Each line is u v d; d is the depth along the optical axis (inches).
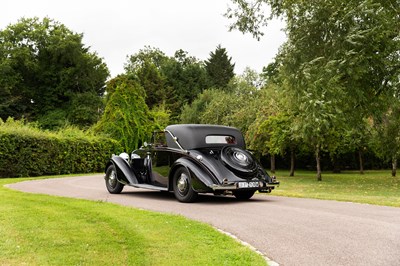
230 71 2460.6
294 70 631.8
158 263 163.8
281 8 680.4
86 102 1720.0
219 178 340.5
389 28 579.8
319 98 566.6
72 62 1743.4
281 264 169.6
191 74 2262.6
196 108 1834.4
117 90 1225.4
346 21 579.2
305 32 629.3
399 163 1721.2
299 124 633.6
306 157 1649.9
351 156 1633.9
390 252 184.5
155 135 409.1
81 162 965.2
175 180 370.3
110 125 1192.8
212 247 191.0
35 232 217.0
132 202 363.6
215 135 388.8
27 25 1750.7
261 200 384.8
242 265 162.2
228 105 1633.9
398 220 262.7
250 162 362.0
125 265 160.9
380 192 560.4
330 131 848.3
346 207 328.2
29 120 1663.4
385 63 604.4
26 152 821.2
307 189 608.7
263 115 1127.6
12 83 1622.8
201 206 336.8
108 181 448.8
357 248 192.1
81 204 327.6
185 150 369.7
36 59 1720.0
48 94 1705.2
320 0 611.2
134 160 426.0
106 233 218.5
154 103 2057.1
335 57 584.4
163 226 238.4
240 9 740.7
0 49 1656.0
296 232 228.4
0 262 161.6
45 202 335.0
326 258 176.9
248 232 229.6
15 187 513.0
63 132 986.7
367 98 681.6
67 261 164.9
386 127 860.6
